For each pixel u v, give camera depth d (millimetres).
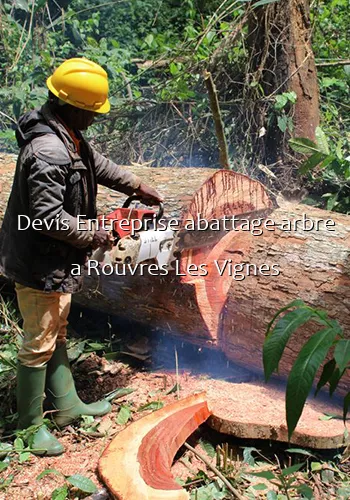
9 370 3465
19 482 2723
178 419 2893
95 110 2674
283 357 3139
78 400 3156
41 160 2531
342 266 3059
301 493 2637
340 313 2988
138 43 8469
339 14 6969
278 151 5488
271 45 5391
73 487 2672
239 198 3572
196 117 5746
